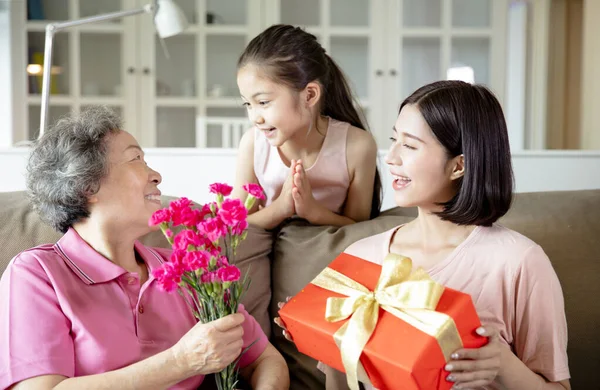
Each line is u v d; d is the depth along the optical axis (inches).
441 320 39.4
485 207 47.5
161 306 52.5
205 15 150.8
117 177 50.8
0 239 58.3
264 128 68.0
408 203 48.7
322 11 151.4
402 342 39.6
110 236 51.9
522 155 86.6
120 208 50.9
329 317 42.7
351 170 72.8
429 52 152.7
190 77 151.6
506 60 152.0
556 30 162.7
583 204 63.7
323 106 73.8
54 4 148.4
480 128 46.6
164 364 44.8
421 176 47.5
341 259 48.3
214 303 44.3
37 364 45.8
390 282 43.3
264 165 73.9
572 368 59.1
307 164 72.5
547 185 87.0
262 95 66.3
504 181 47.5
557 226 61.7
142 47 149.9
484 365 40.2
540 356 46.5
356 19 152.3
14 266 49.8
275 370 54.1
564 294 59.5
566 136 164.2
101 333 48.8
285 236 65.2
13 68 146.9
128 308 51.0
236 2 152.1
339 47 152.4
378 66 152.0
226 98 151.1
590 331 59.1
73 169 49.7
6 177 82.9
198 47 150.9
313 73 68.1
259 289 62.9
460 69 152.6
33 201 52.4
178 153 84.4
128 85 149.9
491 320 46.8
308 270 61.9
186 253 40.4
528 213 62.8
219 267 42.0
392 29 151.6
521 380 44.5
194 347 44.3
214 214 42.4
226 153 84.1
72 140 50.3
